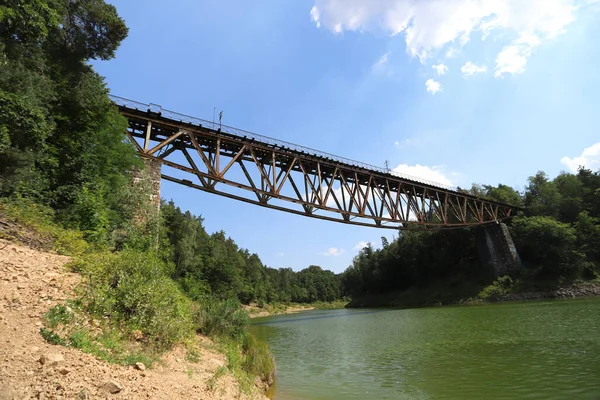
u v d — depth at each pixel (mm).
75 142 17203
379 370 14703
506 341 18609
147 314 8672
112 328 7562
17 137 12844
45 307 7055
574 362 12977
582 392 9734
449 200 52750
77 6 19328
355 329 32594
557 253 52094
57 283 8453
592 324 21562
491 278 57875
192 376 7438
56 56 18438
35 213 12922
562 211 66438
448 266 70375
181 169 25500
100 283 8930
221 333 14828
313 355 20078
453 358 15633
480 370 13086
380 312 55656
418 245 78375
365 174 40688
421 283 74562
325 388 12406
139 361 6777
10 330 5816
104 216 15469
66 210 14789
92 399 4520
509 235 59000
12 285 7684
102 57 21391
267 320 61438
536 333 20203
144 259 10852
